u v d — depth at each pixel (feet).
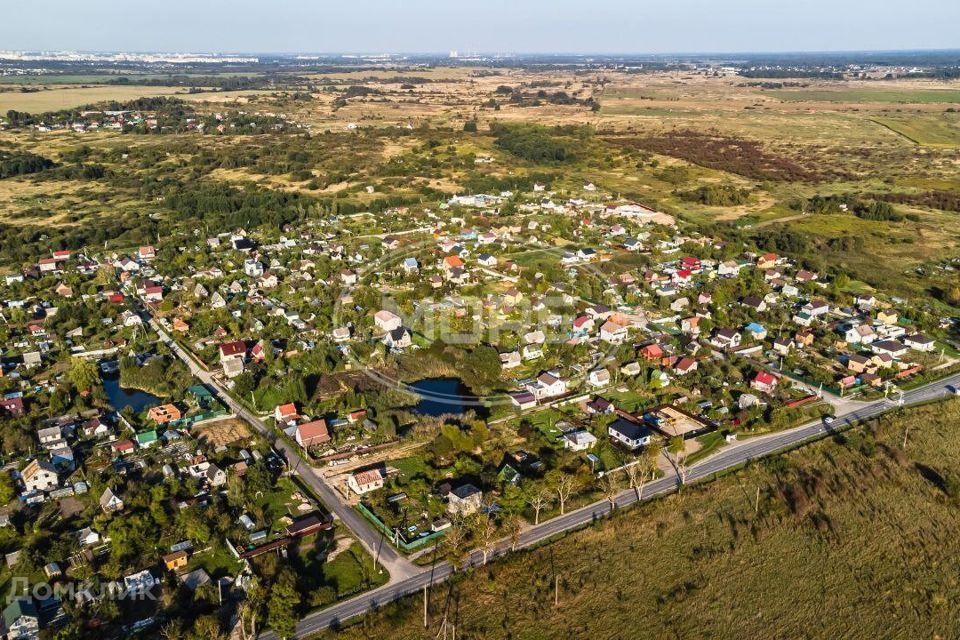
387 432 368.48
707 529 297.53
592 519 303.68
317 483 329.11
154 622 242.37
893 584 266.98
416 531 294.25
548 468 336.29
